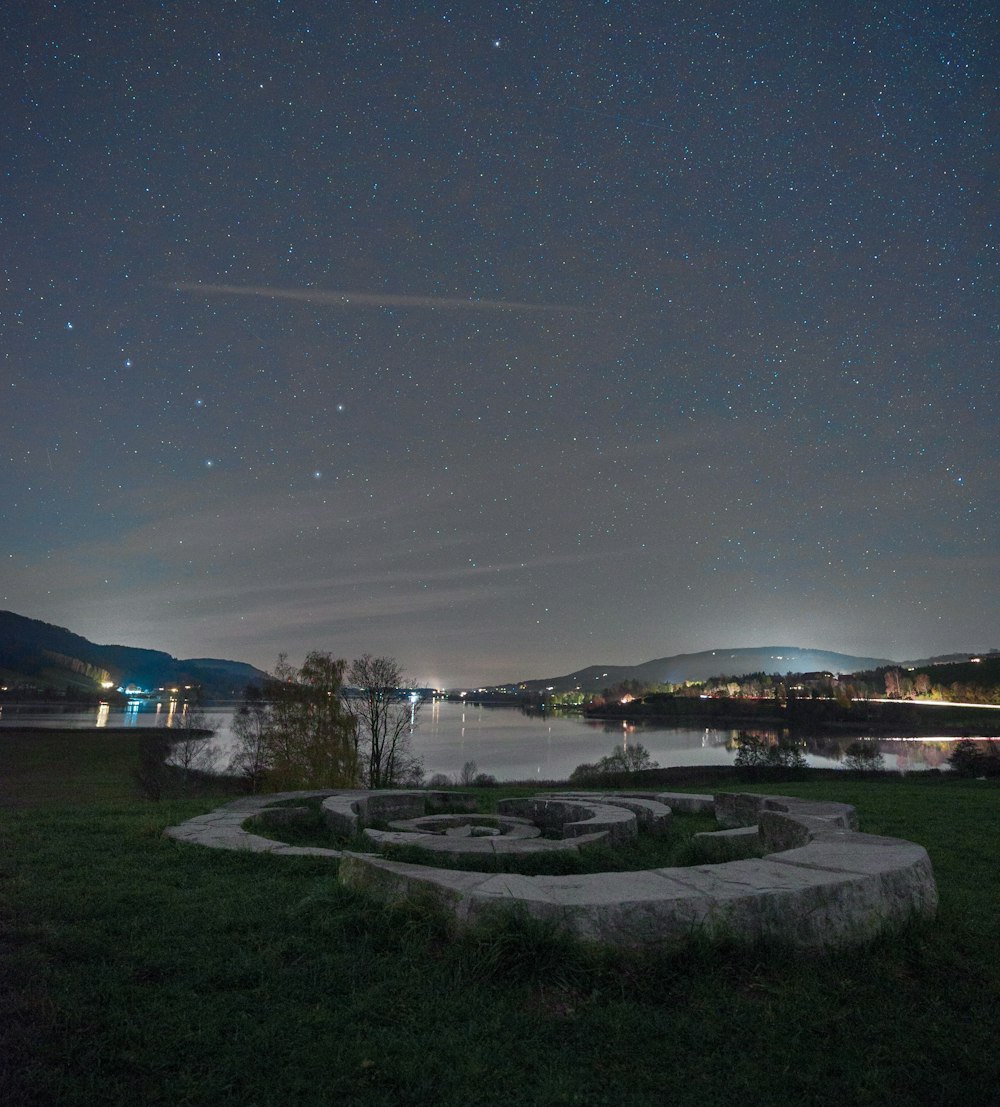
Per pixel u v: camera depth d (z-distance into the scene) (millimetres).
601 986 5137
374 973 5359
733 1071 4277
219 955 5621
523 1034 4609
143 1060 4133
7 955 5430
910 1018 4945
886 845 7707
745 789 25047
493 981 5219
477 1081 4094
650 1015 4832
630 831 12766
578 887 6012
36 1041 4262
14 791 42750
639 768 59188
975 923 6906
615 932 5441
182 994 4941
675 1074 4230
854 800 19188
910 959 5848
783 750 53438
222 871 8273
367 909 6355
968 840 12359
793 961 5598
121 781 48969
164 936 5965
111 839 9953
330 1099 3877
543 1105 3900
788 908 5805
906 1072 4316
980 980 5582
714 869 6625
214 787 38062
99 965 5359
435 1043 4453
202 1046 4320
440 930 5852
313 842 12094
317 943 5887
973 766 48312
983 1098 4098
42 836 10125
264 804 14477
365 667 36500
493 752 113250
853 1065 4352
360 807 14859
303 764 32781
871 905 6160
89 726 118188
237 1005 4840
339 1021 4664
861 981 5465
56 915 6398
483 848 9781
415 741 143000
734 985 5289
